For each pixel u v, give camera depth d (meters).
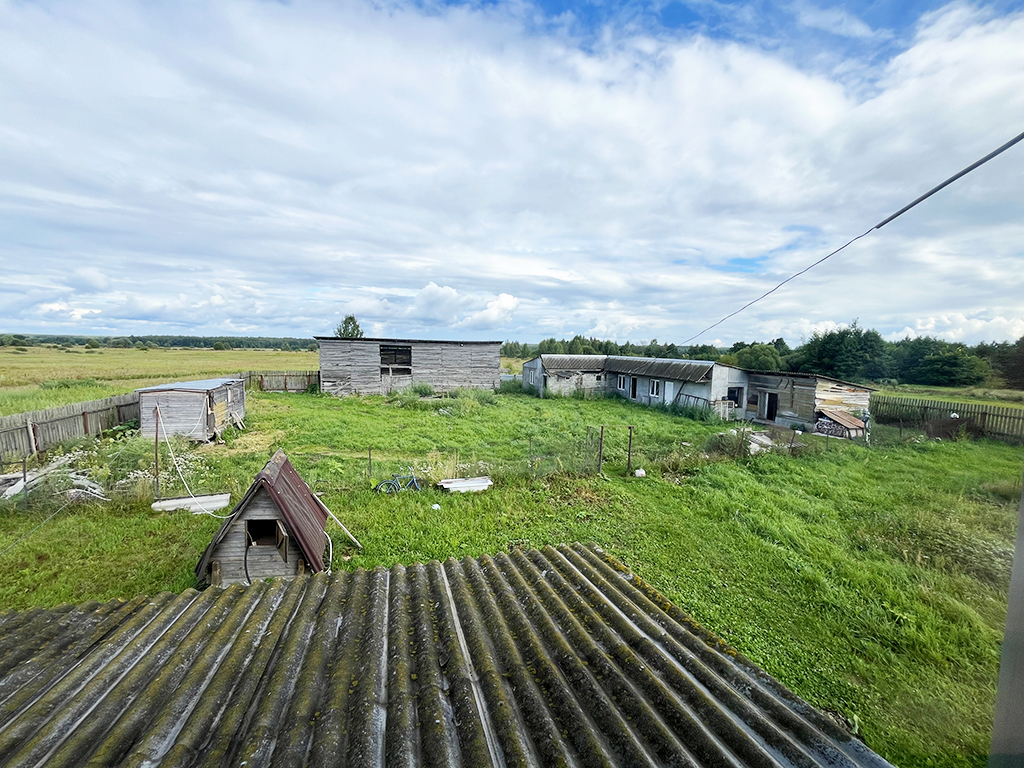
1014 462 15.61
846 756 2.62
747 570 8.52
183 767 2.36
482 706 2.90
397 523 10.20
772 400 24.11
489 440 18.34
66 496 10.50
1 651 3.44
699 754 2.54
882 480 13.78
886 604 7.40
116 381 32.72
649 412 26.31
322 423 20.70
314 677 3.12
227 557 7.21
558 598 4.34
